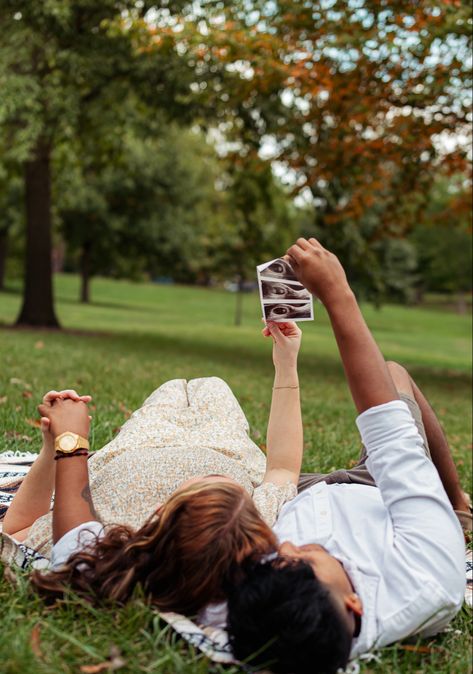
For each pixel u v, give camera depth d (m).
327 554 2.30
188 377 11.13
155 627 2.27
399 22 11.69
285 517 2.59
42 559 2.69
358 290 35.50
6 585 2.68
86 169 22.94
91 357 12.67
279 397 3.10
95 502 2.67
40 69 16.25
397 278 52.84
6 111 15.23
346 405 10.02
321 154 14.41
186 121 16.58
